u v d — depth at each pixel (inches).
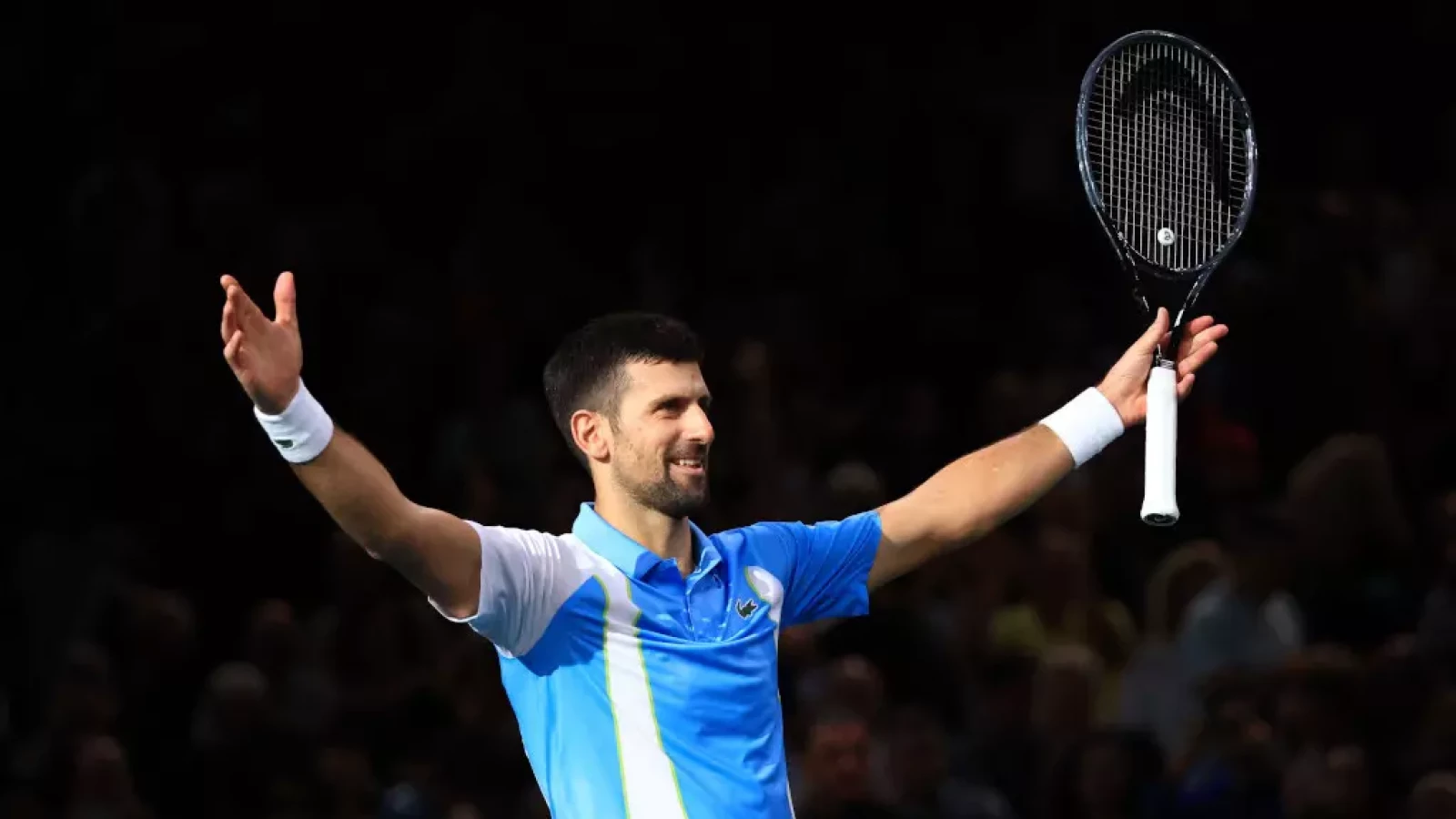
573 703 698.2
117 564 1733.5
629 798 689.0
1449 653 1337.4
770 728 711.7
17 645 1680.6
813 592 758.5
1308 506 1489.9
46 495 1809.8
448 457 1843.0
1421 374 1823.3
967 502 780.0
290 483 1797.5
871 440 1865.2
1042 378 1909.4
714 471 1728.6
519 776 1349.7
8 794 1375.5
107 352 1891.0
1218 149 857.5
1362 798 1230.9
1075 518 1633.9
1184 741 1366.9
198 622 1710.1
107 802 1344.7
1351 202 1964.8
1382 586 1460.4
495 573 678.5
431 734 1407.5
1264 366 1812.3
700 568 722.2
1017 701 1395.2
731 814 689.0
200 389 1878.7
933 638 1446.9
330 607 1611.7
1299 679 1320.1
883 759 1294.3
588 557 708.7
